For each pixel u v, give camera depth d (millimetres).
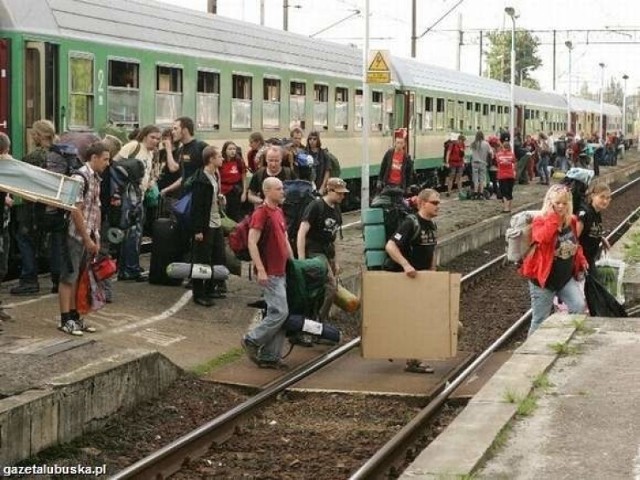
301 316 12047
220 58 22422
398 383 11570
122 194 13773
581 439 7840
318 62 28094
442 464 7164
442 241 22406
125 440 9414
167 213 15773
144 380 10344
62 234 11625
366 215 12367
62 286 11750
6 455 8227
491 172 36094
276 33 26234
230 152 17828
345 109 30000
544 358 10258
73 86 17219
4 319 12078
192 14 22109
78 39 17297
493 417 8297
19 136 15922
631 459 7379
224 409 10555
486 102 46281
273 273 11711
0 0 15844
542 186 43438
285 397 11109
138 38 19266
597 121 80562
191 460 8836
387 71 21875
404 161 21078
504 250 25672
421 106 36500
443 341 11977
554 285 11891
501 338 14336
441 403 10703
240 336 13141
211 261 14102
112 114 18438
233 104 23156
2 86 15766
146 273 16047
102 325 12648
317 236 12711
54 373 9500
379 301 11992
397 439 9086
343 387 11367
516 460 7387
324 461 9000
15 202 13523
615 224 32500
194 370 11508
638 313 15211
